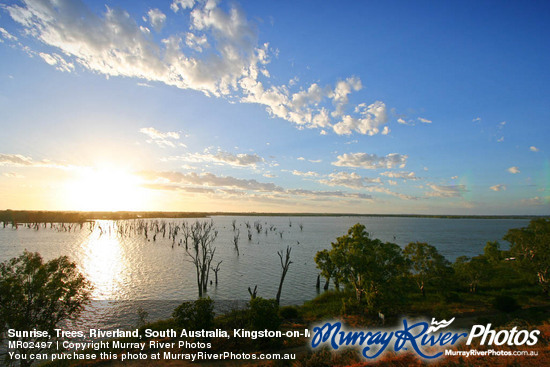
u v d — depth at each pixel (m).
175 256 79.25
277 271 62.06
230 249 94.38
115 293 44.78
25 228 166.75
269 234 154.12
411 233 159.75
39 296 19.19
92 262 69.19
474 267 38.19
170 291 46.41
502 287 40.75
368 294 28.72
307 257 79.50
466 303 33.22
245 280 54.34
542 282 36.09
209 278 55.41
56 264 20.08
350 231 32.88
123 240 115.94
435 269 36.41
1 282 18.47
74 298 20.78
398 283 29.62
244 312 26.55
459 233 162.12
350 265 30.75
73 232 147.12
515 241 39.75
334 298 38.66
